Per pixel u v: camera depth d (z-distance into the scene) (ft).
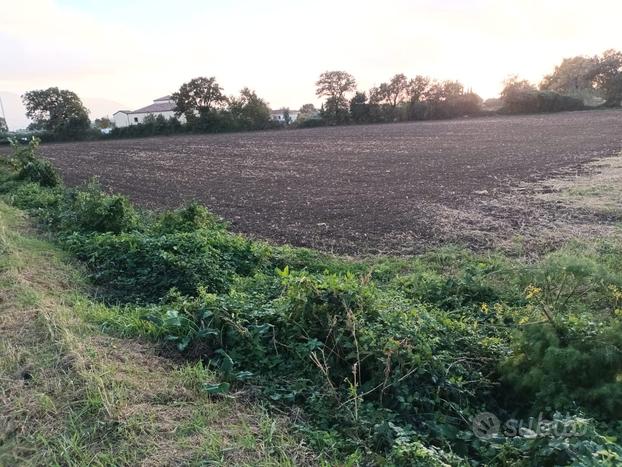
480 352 16.05
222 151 120.06
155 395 12.85
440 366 14.46
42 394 12.44
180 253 25.08
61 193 45.60
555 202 41.14
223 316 16.67
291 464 10.55
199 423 11.80
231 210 45.47
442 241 31.60
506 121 177.17
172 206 49.24
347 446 11.65
